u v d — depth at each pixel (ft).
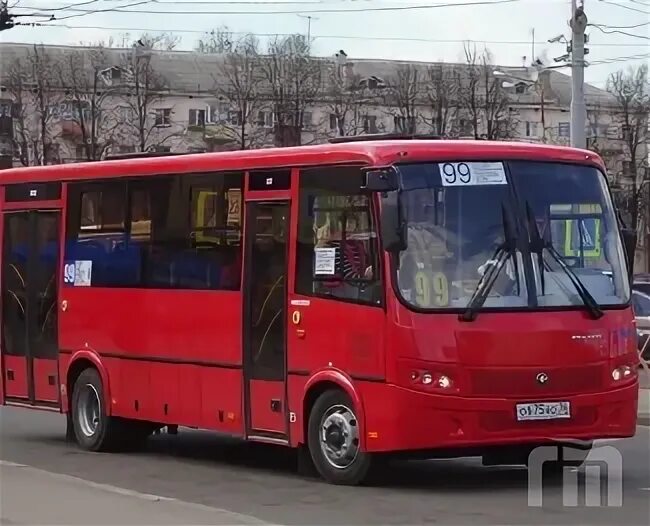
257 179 43.88
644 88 237.86
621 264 40.47
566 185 40.14
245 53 239.71
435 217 38.50
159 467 47.96
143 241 49.65
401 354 37.68
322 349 40.52
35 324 55.72
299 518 34.83
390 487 40.34
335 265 40.19
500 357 37.68
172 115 261.03
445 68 233.14
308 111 242.37
